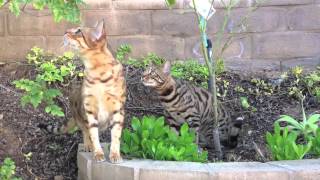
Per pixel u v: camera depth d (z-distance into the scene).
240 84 1.91
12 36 1.94
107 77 1.34
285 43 1.97
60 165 1.57
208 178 1.22
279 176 1.23
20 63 1.91
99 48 1.32
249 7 1.96
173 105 1.60
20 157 1.57
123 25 1.96
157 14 1.96
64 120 1.66
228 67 1.97
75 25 1.95
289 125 1.61
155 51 1.96
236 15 1.95
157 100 1.82
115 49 1.95
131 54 1.96
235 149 1.65
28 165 1.56
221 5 1.95
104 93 1.34
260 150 1.57
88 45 1.31
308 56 1.98
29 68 1.88
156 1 1.96
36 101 1.35
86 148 1.46
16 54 1.95
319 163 1.29
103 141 1.61
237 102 1.83
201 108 1.64
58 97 1.77
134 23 1.96
